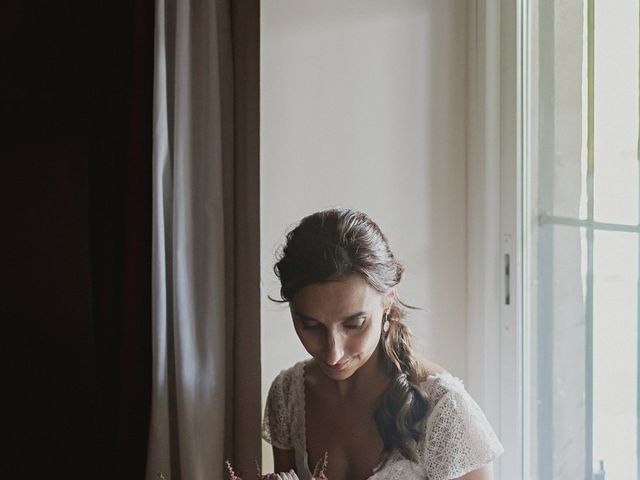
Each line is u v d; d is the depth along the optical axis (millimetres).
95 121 1686
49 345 1762
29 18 1689
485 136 1891
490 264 1909
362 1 1832
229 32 1682
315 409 1649
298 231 1509
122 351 1652
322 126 1824
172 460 1705
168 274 1672
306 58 1804
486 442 1531
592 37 1677
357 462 1605
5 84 1695
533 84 1836
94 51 1694
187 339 1646
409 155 1893
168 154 1646
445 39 1900
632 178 1585
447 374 1576
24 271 1742
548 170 1803
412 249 1913
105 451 1759
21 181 1722
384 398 1549
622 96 1605
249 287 1708
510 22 1854
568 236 1752
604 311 1662
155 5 1625
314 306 1472
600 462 1683
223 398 1674
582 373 1726
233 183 1704
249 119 1691
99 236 1687
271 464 1825
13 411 1770
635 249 1582
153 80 1639
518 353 1883
